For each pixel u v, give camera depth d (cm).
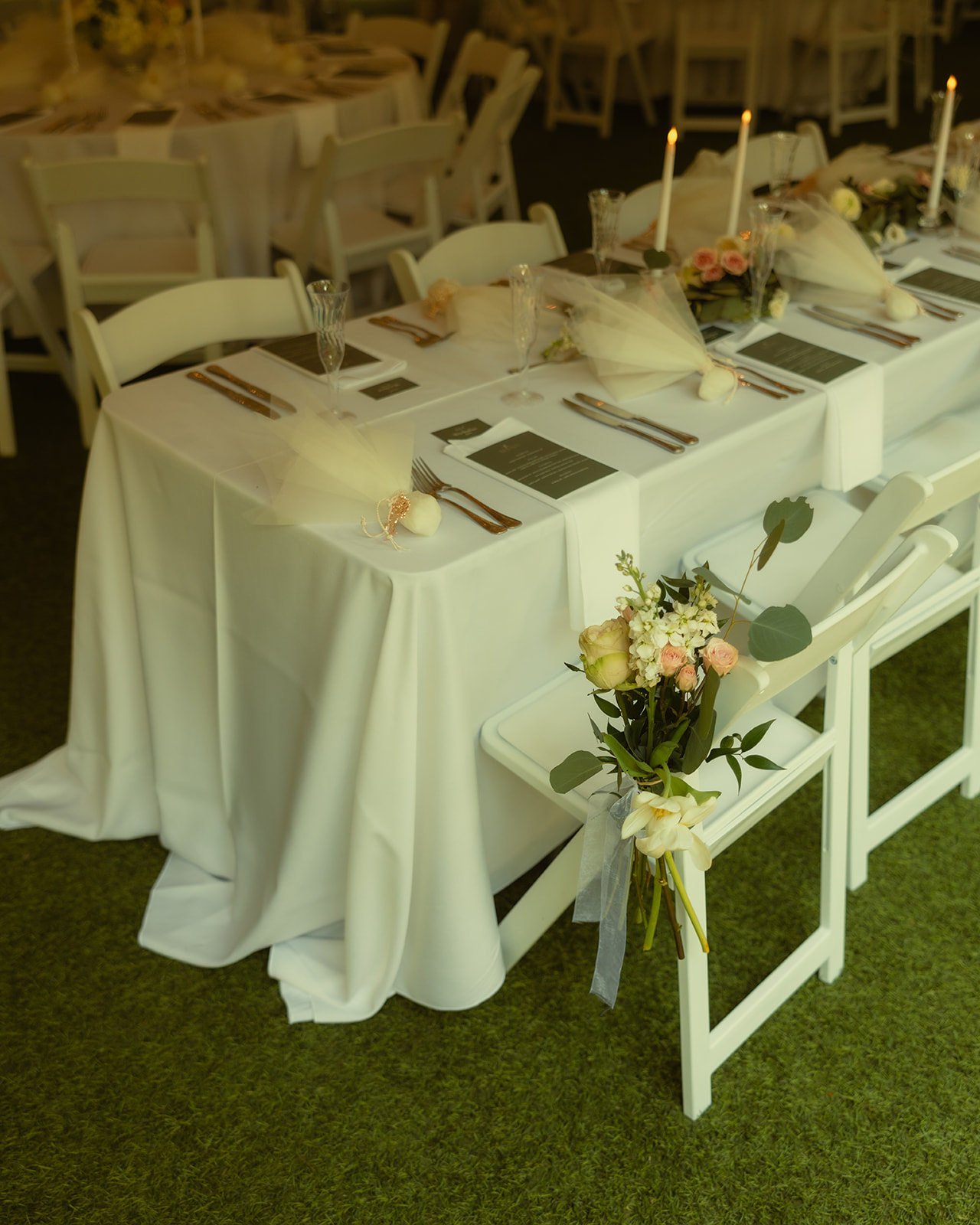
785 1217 141
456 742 142
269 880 175
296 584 147
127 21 375
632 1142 150
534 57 661
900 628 172
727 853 196
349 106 354
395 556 135
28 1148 151
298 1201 144
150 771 196
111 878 194
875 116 604
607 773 147
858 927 181
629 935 180
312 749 151
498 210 500
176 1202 145
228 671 168
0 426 326
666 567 178
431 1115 154
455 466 158
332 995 167
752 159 296
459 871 151
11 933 183
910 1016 167
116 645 186
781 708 204
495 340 200
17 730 226
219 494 153
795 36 600
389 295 373
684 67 581
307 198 354
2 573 276
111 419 172
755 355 192
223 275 327
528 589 147
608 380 180
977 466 148
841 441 182
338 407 170
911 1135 151
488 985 163
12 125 331
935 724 224
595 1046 163
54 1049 164
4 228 302
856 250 208
